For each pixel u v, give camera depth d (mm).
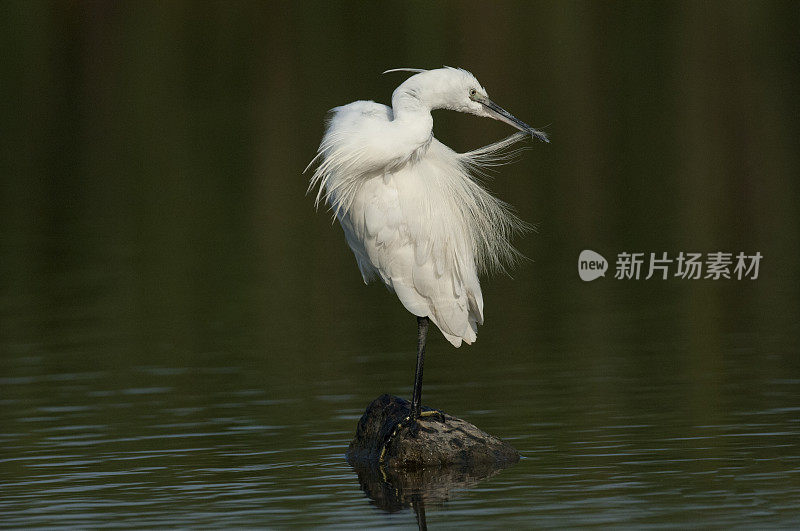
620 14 35375
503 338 14633
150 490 8719
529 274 18625
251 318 16125
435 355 13852
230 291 17766
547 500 8117
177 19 35406
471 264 9570
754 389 11508
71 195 25016
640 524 7457
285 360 13695
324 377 12812
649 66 32031
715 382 11906
